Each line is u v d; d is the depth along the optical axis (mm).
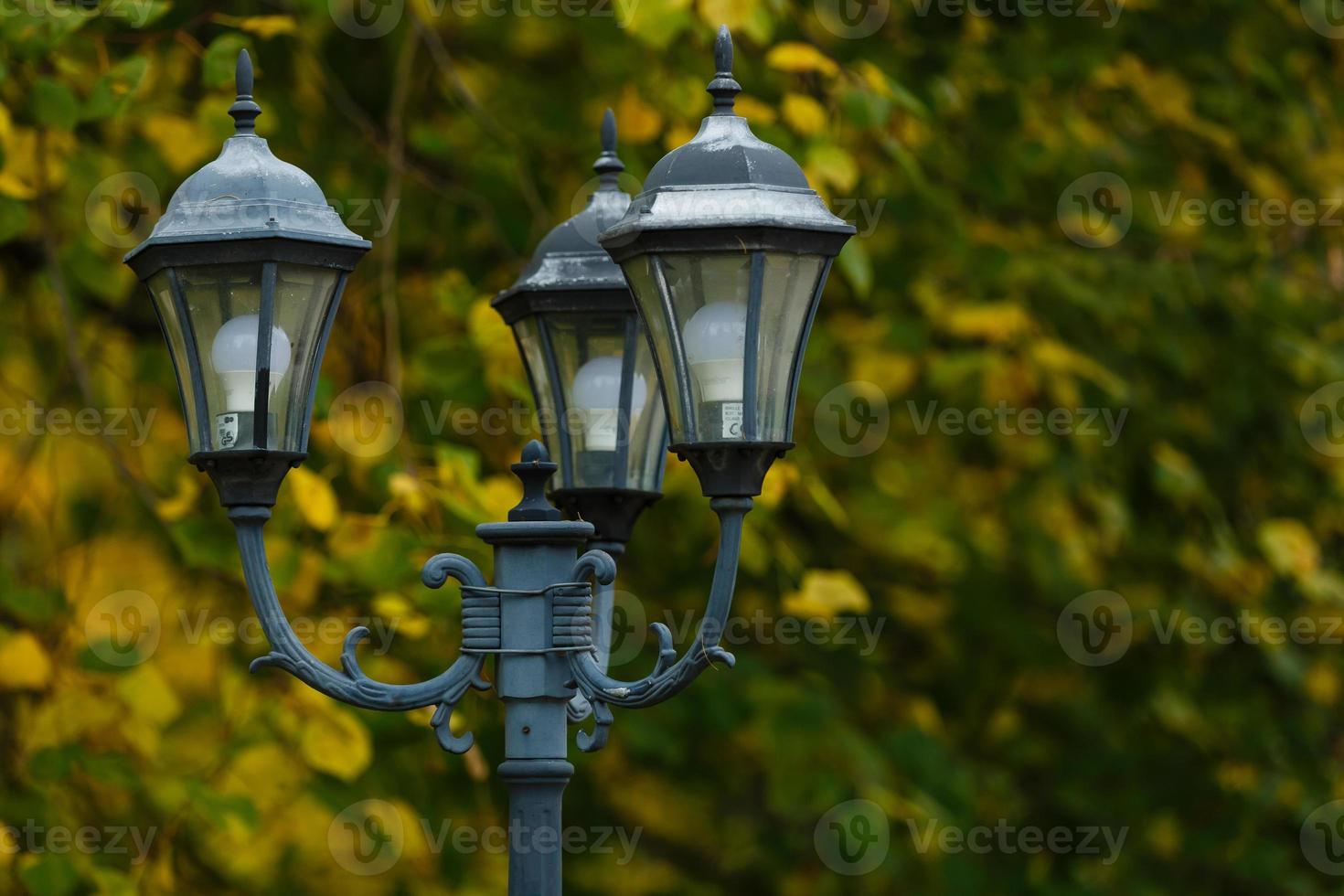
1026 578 18500
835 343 16469
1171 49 16938
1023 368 16500
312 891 15242
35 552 15016
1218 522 17469
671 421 6695
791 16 13805
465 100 13820
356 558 11914
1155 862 19188
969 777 17469
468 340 13336
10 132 11570
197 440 6762
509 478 12914
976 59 15852
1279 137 17391
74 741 12688
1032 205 17031
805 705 16469
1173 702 18344
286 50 14227
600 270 8445
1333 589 17234
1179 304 17156
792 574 14102
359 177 14938
